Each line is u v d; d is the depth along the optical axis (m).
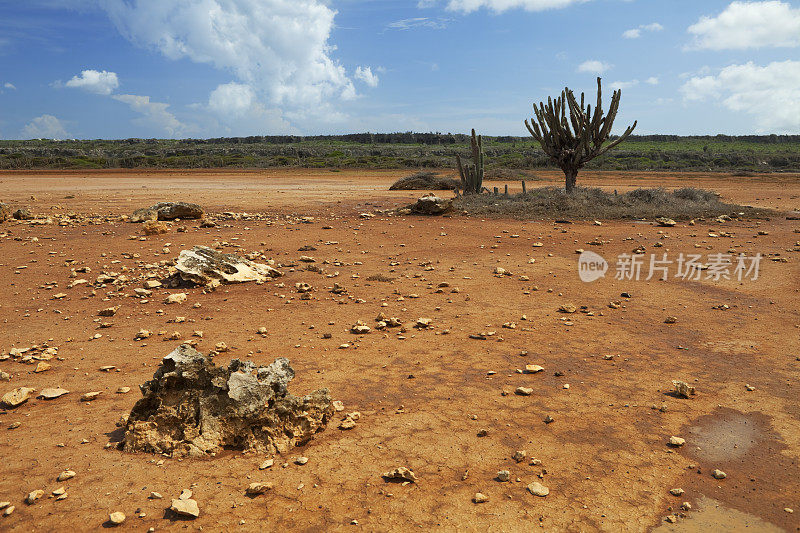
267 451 4.52
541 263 12.37
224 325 8.11
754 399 5.53
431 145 112.44
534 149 93.75
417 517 3.63
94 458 4.39
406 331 7.79
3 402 5.42
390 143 117.75
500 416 5.18
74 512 3.65
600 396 5.63
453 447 4.59
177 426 4.66
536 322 8.20
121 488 3.96
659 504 3.83
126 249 13.69
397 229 16.95
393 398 5.59
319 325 8.08
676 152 79.25
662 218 18.12
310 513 3.67
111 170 52.62
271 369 4.91
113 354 6.89
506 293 9.88
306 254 13.40
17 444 4.62
